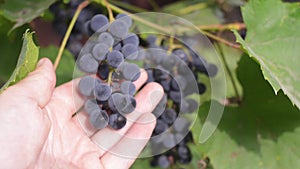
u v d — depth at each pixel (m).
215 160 0.48
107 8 0.47
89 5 0.50
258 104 0.50
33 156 0.39
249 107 0.51
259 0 0.47
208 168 0.50
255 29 0.47
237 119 0.50
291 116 0.49
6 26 0.50
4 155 0.38
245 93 0.51
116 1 0.56
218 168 0.48
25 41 0.40
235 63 0.54
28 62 0.40
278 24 0.47
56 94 0.44
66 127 0.44
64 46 0.47
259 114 0.50
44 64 0.42
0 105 0.38
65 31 0.51
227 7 0.57
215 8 0.58
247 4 0.47
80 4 0.49
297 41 0.47
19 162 0.38
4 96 0.38
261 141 0.49
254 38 0.47
